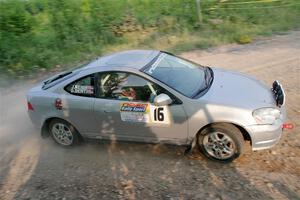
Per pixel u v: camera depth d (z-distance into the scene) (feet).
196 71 19.83
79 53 42.01
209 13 53.11
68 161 19.21
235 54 38.58
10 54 38.55
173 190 15.75
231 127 16.69
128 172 17.56
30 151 20.70
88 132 19.62
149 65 18.62
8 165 19.30
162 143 18.35
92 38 46.09
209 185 15.85
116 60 19.42
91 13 49.44
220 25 49.65
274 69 32.07
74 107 19.11
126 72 18.06
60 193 16.30
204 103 16.85
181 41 45.14
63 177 17.66
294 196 14.61
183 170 17.21
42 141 21.80
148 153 19.11
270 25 49.98
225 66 34.47
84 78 18.94
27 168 18.85
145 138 18.47
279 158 17.43
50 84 20.35
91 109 18.74
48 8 49.42
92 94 18.81
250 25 50.44
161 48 43.19
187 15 52.13
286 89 26.61
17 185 17.30
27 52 39.60
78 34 45.78
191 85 18.16
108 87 18.43
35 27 45.16
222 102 16.85
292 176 15.96
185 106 17.01
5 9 45.24
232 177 16.26
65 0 49.85
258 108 16.65
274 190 15.08
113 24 48.88
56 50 42.50
